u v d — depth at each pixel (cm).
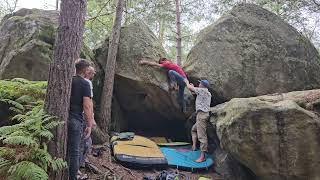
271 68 1020
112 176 677
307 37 1182
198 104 857
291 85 1011
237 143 674
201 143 837
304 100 711
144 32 1023
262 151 658
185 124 994
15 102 572
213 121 830
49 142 487
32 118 485
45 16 881
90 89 532
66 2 529
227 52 1030
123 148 784
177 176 714
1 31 884
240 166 744
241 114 671
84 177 630
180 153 853
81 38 543
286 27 1095
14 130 475
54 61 512
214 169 818
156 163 761
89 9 1431
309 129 639
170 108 981
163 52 1032
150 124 1041
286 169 646
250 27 1074
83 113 560
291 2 1068
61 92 504
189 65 1036
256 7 1126
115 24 955
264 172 664
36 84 661
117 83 959
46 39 826
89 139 657
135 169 752
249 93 991
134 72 944
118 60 960
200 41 1061
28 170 418
